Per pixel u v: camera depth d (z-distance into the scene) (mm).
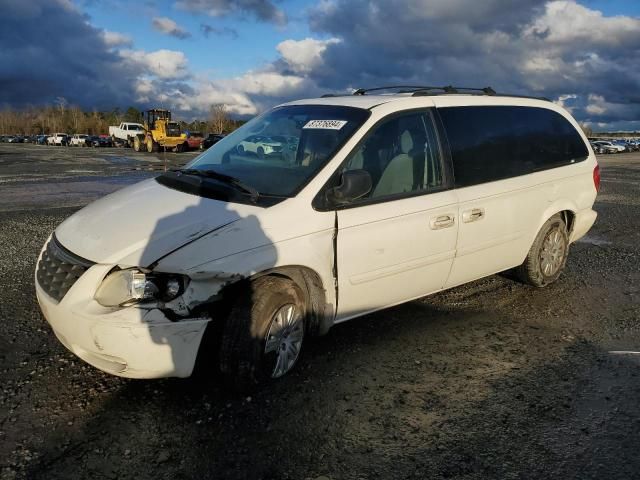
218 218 3174
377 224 3666
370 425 2996
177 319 2908
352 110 4008
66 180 15602
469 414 3127
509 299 5074
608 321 4598
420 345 4016
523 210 4766
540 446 2838
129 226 3170
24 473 2531
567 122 5457
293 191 3459
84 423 2930
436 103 4305
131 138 48656
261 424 2969
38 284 3283
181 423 2953
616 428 3008
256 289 3156
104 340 2840
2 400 3115
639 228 8836
